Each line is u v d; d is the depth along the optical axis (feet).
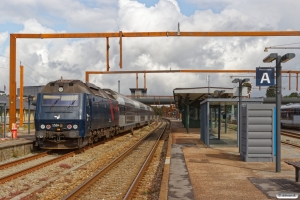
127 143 80.43
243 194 27.07
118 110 96.27
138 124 146.41
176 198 26.20
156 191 31.50
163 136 104.01
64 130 57.72
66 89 60.08
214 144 66.54
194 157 48.75
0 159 49.98
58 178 38.42
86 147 65.87
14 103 69.92
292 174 35.32
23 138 75.25
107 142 81.66
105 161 50.57
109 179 37.65
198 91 96.22
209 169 38.75
